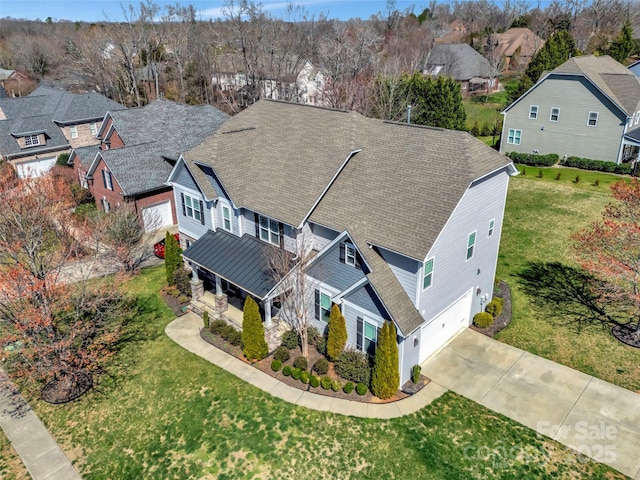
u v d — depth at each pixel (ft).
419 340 67.31
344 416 62.39
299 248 73.82
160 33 286.46
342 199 72.38
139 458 58.03
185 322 84.74
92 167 126.82
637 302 74.08
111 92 256.32
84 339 76.89
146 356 75.92
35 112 189.98
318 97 223.30
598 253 85.76
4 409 66.85
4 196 83.92
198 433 61.00
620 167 146.92
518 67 303.68
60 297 76.43
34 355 72.08
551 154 161.38
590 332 78.07
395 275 65.41
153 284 97.09
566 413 62.03
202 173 87.45
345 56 223.51
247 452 57.88
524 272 96.73
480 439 58.44
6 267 81.46
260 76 221.66
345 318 70.59
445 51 274.16
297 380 69.31
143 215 120.57
